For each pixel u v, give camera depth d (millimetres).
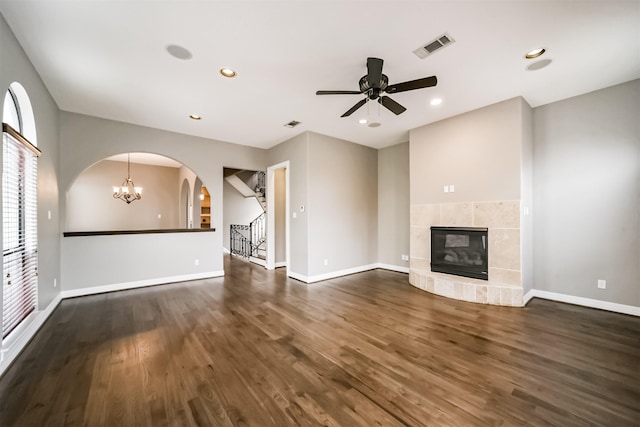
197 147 4996
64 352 2311
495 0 1891
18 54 2289
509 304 3449
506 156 3523
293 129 4660
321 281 4844
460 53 2529
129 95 3332
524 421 1537
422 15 2035
